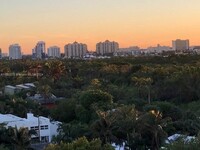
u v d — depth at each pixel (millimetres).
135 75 142125
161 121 60094
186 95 116125
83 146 43875
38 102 115625
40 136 82500
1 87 155750
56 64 165000
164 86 119562
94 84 126562
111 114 63312
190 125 73000
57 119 96375
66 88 141750
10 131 59250
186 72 122625
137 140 60281
